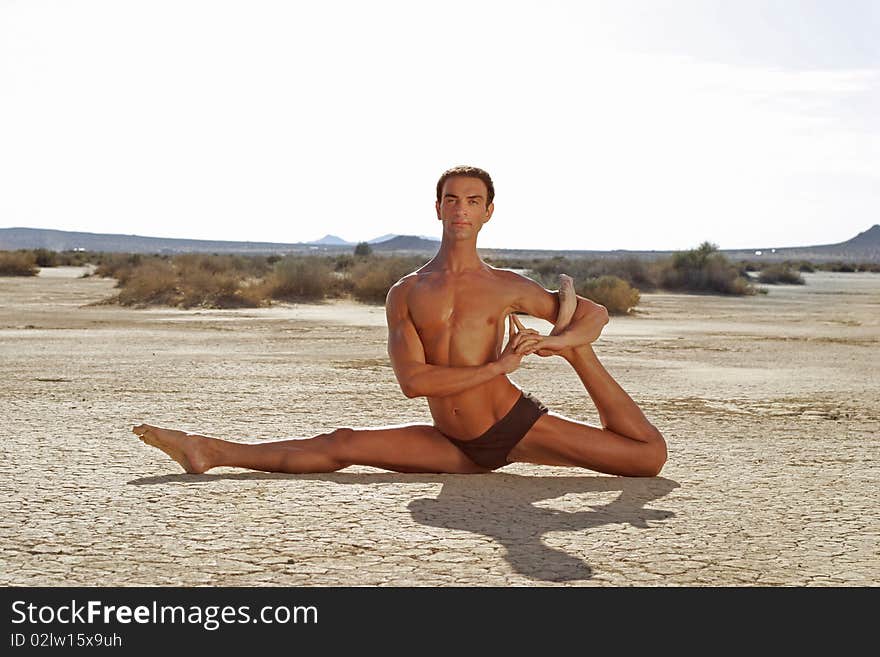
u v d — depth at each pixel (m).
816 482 7.89
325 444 7.91
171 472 7.91
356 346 20.61
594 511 6.79
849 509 6.95
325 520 6.41
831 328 28.47
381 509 6.73
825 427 10.85
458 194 7.49
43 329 24.11
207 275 37.66
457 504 6.92
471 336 7.45
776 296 51.22
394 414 11.12
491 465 7.91
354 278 44.03
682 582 5.32
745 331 27.02
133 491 7.20
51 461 8.29
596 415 11.59
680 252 56.97
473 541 5.96
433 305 7.45
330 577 5.31
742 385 14.71
